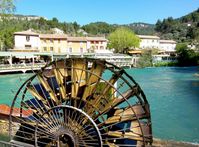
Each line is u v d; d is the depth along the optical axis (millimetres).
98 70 9539
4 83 36188
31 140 9844
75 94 9617
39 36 73312
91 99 9648
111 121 9422
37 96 10148
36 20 156125
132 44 90312
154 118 18531
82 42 81938
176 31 180250
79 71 9578
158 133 15219
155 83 38125
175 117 18812
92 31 173000
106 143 9391
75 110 9000
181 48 88188
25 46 69750
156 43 116875
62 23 161500
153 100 25453
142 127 9398
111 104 9422
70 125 9164
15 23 103125
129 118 9250
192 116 19062
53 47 76562
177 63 75562
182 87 34031
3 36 69125
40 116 9461
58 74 9820
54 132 9359
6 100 24016
